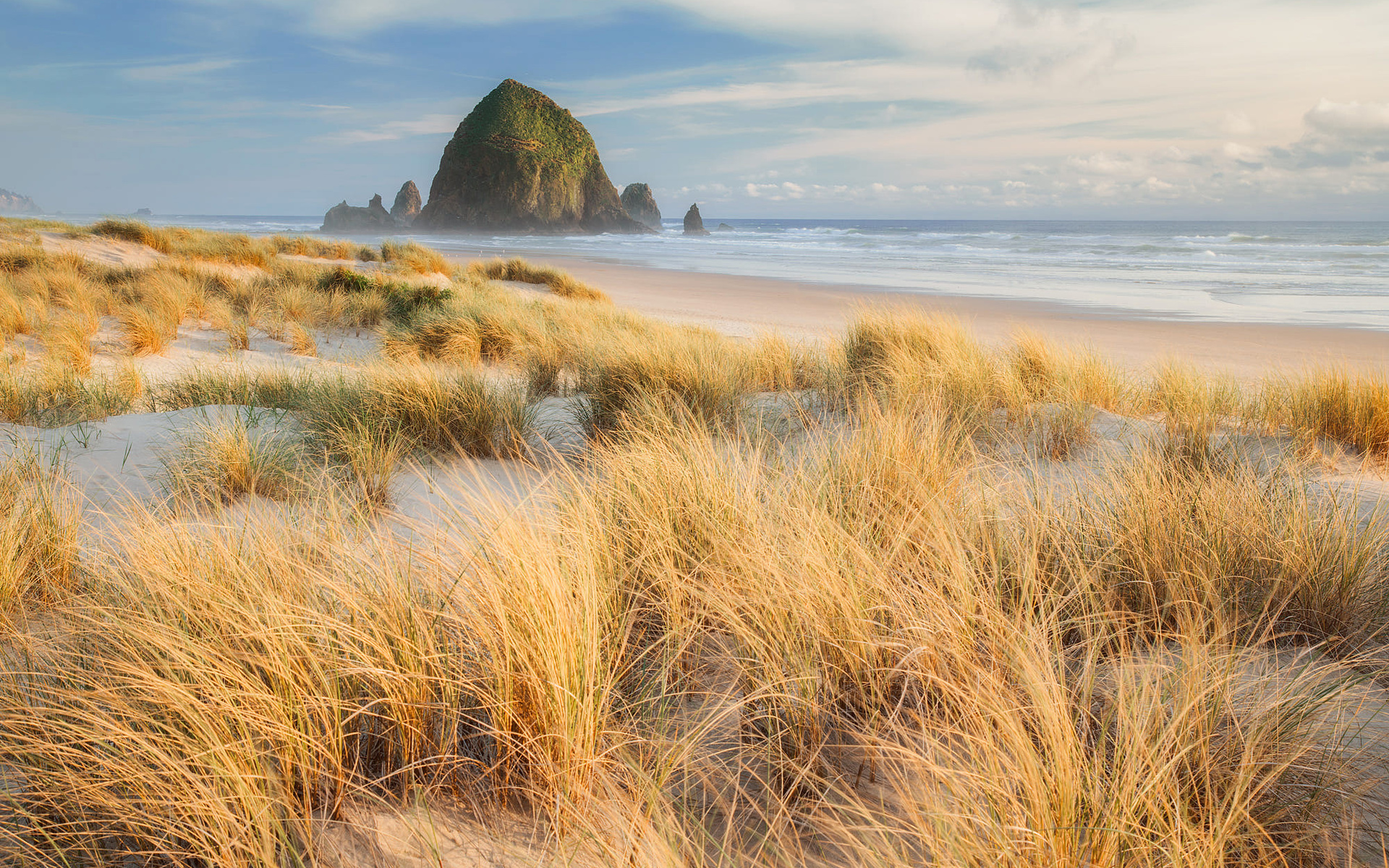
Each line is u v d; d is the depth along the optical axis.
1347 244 50.09
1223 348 12.30
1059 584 2.33
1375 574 2.35
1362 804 1.49
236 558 2.21
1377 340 13.17
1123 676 1.59
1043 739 1.47
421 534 2.83
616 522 2.68
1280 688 1.82
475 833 1.48
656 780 1.60
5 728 1.60
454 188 190.25
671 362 5.52
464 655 1.82
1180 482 3.24
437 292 13.27
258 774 1.45
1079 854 1.29
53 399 5.53
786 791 1.62
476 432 4.65
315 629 1.76
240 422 4.31
